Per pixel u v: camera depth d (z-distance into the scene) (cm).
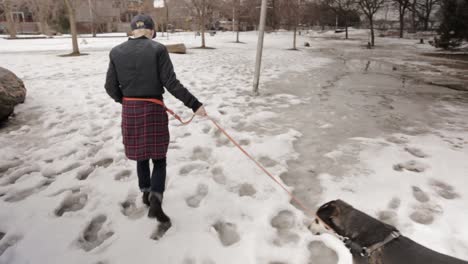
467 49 2223
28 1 3656
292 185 309
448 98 694
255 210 263
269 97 688
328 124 502
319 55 1814
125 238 225
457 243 222
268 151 389
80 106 579
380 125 498
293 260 207
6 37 3328
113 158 363
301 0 2578
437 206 270
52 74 911
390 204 273
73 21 1420
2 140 412
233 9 2883
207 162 359
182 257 207
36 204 267
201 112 224
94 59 1290
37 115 522
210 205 269
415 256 132
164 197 280
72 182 307
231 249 216
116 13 5294
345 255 211
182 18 5022
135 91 213
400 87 824
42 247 215
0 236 231
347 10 4241
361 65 1340
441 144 414
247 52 1866
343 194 290
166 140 226
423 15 4856
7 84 502
